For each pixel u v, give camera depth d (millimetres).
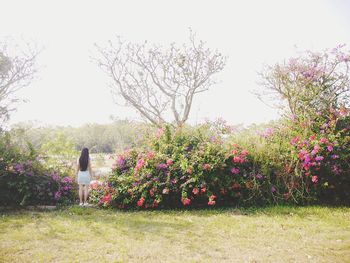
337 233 6012
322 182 8789
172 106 13992
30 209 8453
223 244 5465
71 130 25562
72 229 6367
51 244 5434
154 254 4984
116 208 8727
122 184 8711
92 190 9547
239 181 8648
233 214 7766
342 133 9297
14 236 5836
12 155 9234
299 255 4926
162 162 8828
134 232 6184
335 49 10703
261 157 8719
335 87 10570
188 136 9602
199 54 14102
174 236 5918
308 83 10633
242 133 9719
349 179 8805
